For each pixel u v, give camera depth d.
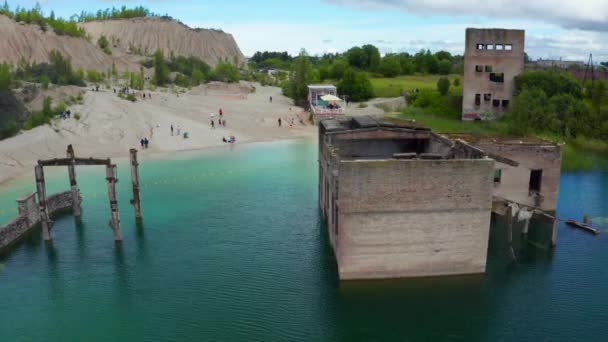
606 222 49.91
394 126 48.91
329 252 43.53
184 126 100.38
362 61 180.88
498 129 88.75
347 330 32.34
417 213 35.34
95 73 149.88
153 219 52.16
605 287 37.38
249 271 40.38
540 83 93.88
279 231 48.56
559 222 50.12
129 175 69.62
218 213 53.84
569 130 87.94
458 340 31.36
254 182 66.00
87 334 32.34
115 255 43.75
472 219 35.88
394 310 34.22
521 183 49.47
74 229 49.69
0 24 165.88
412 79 162.62
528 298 35.75
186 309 35.09
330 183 42.44
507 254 42.78
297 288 37.53
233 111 119.81
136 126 95.06
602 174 68.31
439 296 35.62
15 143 78.75
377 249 35.91
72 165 47.41
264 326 32.88
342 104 122.88
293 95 139.12
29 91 98.88
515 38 92.31
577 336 31.61
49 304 35.97
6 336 32.12
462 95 105.06
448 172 34.72
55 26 186.25
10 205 56.31
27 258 43.28
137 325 33.22
